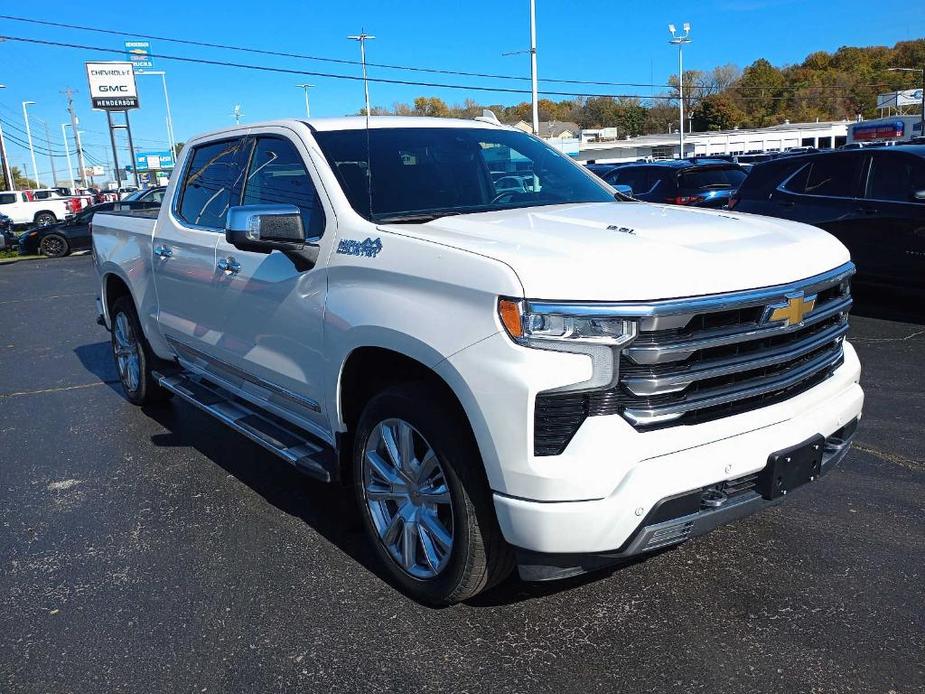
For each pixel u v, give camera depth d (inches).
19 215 1528.1
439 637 118.0
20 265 841.5
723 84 4379.9
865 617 118.3
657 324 100.3
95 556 149.3
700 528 108.5
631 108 4500.5
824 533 145.1
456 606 126.0
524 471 102.1
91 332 392.2
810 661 108.6
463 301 107.9
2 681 112.2
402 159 151.3
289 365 146.9
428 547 122.6
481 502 112.2
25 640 122.3
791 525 148.6
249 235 131.0
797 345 115.6
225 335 168.6
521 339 101.5
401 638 118.3
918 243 304.0
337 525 158.4
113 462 199.9
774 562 135.3
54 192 1760.6
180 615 127.4
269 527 158.4
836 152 340.8
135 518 165.5
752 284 108.9
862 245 323.3
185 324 188.9
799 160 356.8
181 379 207.0
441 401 116.6
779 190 359.9
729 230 125.6
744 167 623.8
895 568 132.0
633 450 101.6
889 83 4220.0
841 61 4591.5
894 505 155.4
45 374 302.7
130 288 218.1
